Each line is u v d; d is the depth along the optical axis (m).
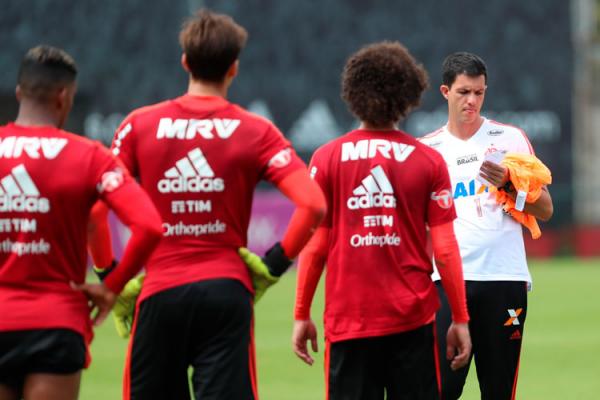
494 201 23.03
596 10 109.50
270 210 80.19
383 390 18.95
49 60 16.41
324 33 93.31
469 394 31.56
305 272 19.00
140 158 17.22
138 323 17.11
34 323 15.72
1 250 15.95
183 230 17.00
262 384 33.94
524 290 23.00
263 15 92.69
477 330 22.86
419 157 18.55
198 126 17.12
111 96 90.88
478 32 95.31
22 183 15.91
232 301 16.80
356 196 18.48
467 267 22.80
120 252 73.62
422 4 94.25
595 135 102.88
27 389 15.91
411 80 18.48
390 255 18.38
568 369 37.09
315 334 19.44
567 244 96.44
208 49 17.17
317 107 93.31
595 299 60.50
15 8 89.19
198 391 16.86
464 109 23.25
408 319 18.33
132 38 90.94
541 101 96.94
